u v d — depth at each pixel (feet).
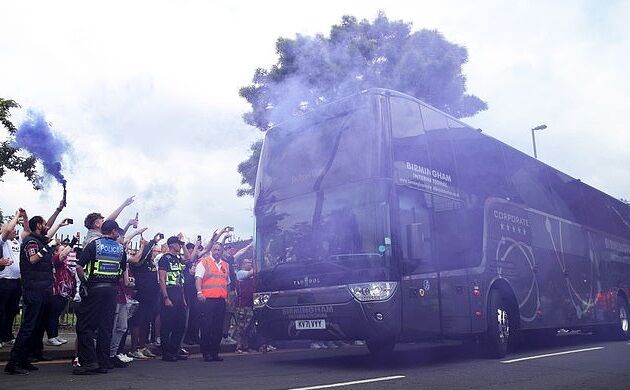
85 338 24.32
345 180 28.07
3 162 53.06
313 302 27.17
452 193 31.55
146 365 28.25
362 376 24.32
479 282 31.96
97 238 24.99
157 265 31.35
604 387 22.06
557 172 46.01
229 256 38.17
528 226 39.04
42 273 24.94
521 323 35.55
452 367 28.14
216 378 23.29
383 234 26.32
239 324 37.76
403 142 28.71
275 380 22.77
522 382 23.07
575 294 43.62
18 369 24.11
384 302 25.55
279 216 30.17
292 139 31.42
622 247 55.11
